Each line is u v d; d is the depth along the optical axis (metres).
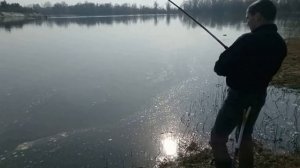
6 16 113.00
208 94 11.87
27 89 13.48
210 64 18.80
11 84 14.35
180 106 10.52
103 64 19.20
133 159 6.99
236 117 3.64
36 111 10.61
